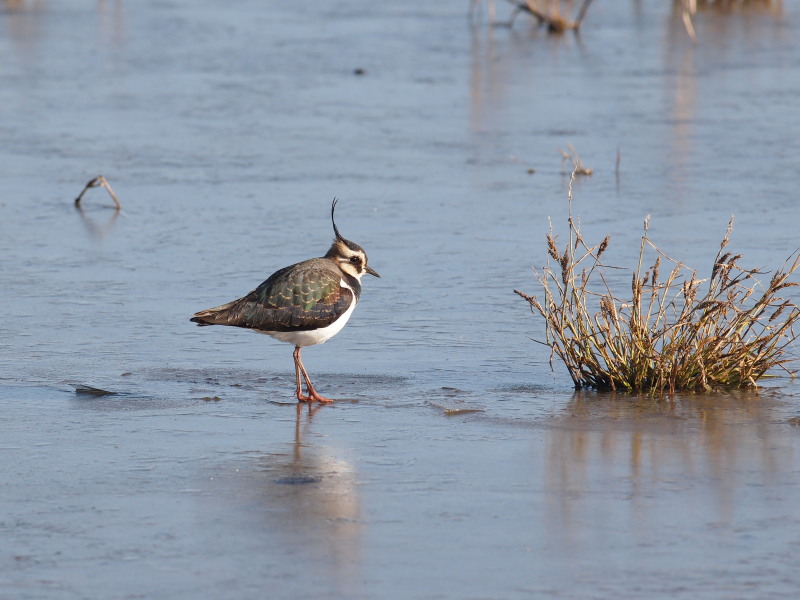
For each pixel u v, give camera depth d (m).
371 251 17.94
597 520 9.16
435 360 13.55
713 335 12.88
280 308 12.19
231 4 44.62
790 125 25.78
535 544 8.74
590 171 22.16
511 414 11.76
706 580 8.19
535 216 19.70
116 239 18.72
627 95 29.02
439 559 8.52
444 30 38.81
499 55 34.56
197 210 20.30
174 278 16.73
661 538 8.84
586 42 36.59
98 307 15.46
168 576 8.27
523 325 14.76
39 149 24.36
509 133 25.48
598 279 16.34
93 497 9.63
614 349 12.59
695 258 17.06
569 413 11.77
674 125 25.91
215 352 13.88
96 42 36.66
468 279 16.59
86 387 12.48
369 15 42.00
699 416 11.65
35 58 34.06
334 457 10.58
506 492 9.73
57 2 44.78
